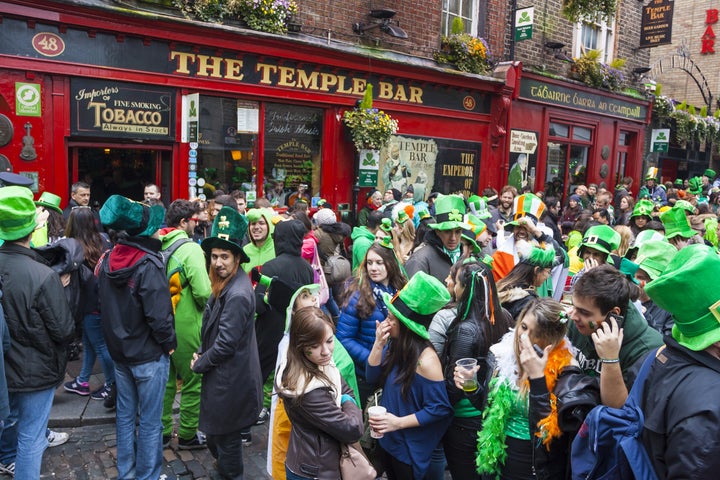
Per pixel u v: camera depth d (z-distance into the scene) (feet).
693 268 6.50
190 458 15.31
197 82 27.96
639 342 9.23
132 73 26.00
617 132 53.42
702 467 5.97
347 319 13.66
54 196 19.76
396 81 36.01
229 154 30.04
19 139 23.70
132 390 13.15
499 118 42.04
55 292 11.95
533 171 45.93
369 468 9.62
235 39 28.40
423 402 10.57
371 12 33.71
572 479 7.73
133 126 26.43
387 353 11.30
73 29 24.27
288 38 29.78
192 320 15.34
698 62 69.21
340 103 33.47
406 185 37.65
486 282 11.29
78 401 17.88
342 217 34.17
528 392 9.22
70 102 24.70
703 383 6.30
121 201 12.00
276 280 15.24
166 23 26.09
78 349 21.81
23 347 11.73
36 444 12.07
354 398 10.87
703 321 6.50
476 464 10.52
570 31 47.47
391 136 35.83
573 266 17.98
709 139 62.69
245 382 12.38
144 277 12.34
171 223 15.99
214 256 12.58
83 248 16.87
